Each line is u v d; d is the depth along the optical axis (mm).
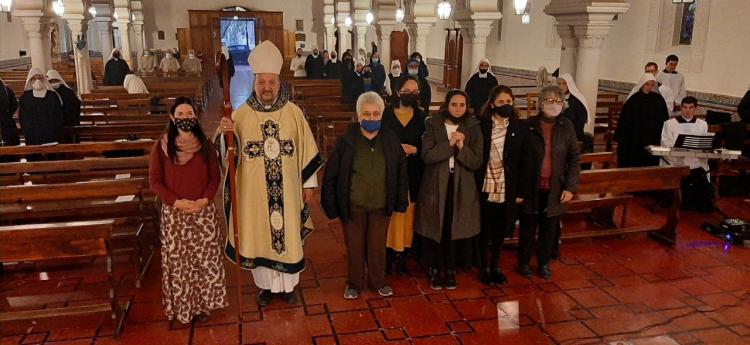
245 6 27922
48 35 11148
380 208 4176
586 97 7211
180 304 3838
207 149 3752
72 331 3898
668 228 5574
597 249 5449
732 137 7133
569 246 5523
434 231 4309
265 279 4203
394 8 14977
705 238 5734
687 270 4965
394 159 4074
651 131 7016
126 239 5055
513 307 4281
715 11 9781
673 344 3797
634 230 5660
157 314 4137
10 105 7332
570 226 6102
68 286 4570
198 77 17547
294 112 4027
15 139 7359
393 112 4441
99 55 26453
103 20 18703
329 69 16422
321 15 28500
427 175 4312
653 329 3980
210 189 3758
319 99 12203
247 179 3959
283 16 28281
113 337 3824
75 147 5848
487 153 4246
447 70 19203
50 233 3600
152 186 3666
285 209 3998
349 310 4211
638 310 4246
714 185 6879
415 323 4035
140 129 7676
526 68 16219
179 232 3734
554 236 4770
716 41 9781
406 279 4742
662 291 4562
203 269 3857
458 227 4324
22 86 12812
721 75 9703
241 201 4004
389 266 4781
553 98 4340
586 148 6133
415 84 4367
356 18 20109
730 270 4965
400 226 4527
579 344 3783
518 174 4418
